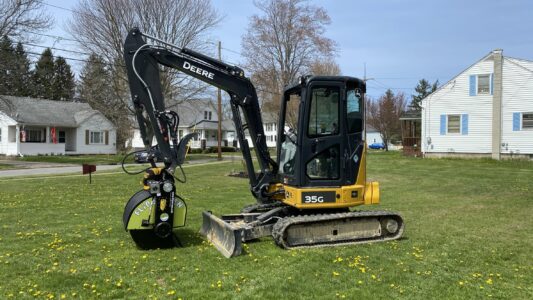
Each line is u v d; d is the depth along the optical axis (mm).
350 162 7207
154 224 6621
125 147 44031
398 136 69062
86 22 30125
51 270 5766
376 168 22797
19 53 25891
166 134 6793
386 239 7438
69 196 12914
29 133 38562
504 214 10273
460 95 28484
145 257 6359
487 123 27625
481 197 13102
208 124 59125
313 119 7055
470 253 6801
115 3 29766
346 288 5164
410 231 8328
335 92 7141
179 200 6816
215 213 10164
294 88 7465
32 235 7797
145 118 6945
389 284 5305
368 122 64312
